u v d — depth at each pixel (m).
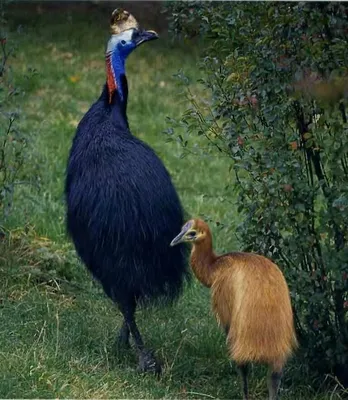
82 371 14.67
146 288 15.00
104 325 16.97
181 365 15.44
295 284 14.29
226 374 15.54
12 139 20.09
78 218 15.18
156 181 14.96
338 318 14.70
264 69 14.16
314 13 13.79
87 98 32.28
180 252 15.20
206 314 17.64
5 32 21.30
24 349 14.97
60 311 17.30
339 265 13.98
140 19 38.34
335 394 14.52
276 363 13.06
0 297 17.56
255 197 14.52
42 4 38.72
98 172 14.98
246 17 14.67
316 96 13.75
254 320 12.95
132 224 14.70
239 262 13.48
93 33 37.91
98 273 15.29
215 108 14.84
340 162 14.29
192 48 36.88
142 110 31.70
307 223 14.29
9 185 19.11
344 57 13.70
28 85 31.61
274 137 14.09
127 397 14.05
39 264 18.97
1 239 19.28
